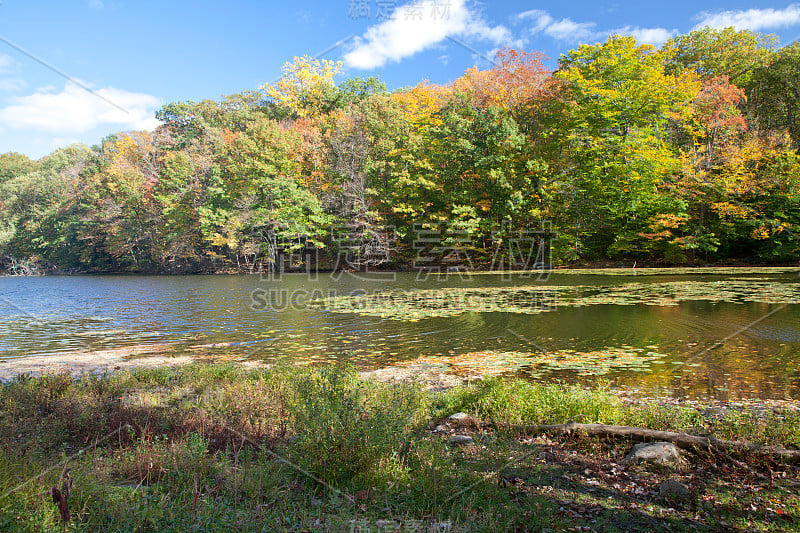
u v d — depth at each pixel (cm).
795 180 2725
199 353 1026
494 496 358
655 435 462
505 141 3041
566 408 554
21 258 5419
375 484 371
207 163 4016
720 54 3569
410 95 4259
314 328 1284
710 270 2653
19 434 505
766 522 319
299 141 3916
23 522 289
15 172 6581
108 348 1100
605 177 3094
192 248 4259
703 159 3003
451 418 557
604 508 345
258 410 577
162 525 299
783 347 927
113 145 5166
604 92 2966
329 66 4622
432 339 1102
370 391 581
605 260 3306
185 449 429
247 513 316
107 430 517
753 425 483
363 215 3709
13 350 1091
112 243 4688
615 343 1005
